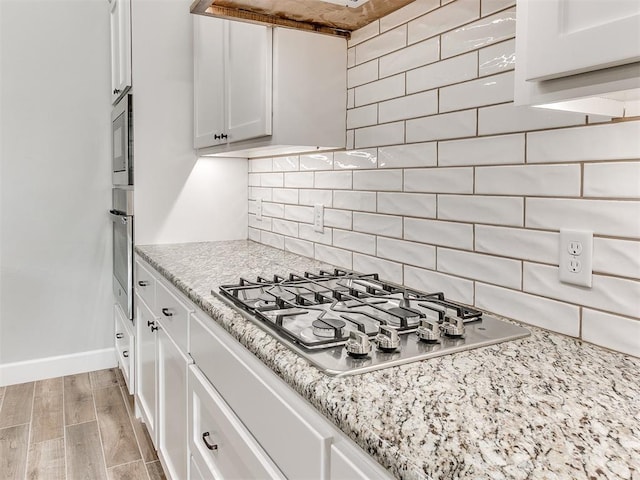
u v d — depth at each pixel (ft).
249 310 3.65
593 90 2.08
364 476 2.02
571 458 1.78
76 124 9.27
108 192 9.60
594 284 3.06
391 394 2.33
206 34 7.00
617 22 1.89
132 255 7.61
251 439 3.13
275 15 5.00
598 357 2.87
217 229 8.27
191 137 7.92
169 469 5.45
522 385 2.45
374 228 5.19
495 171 3.74
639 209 2.81
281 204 7.25
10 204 8.91
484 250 3.85
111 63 9.23
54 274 9.32
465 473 1.69
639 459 1.77
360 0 4.42
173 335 5.18
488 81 3.77
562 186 3.23
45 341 9.34
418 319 3.44
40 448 6.86
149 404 6.60
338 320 3.33
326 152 6.04
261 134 5.27
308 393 2.43
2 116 8.73
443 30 4.19
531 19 2.24
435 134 4.31
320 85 5.42
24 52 8.81
